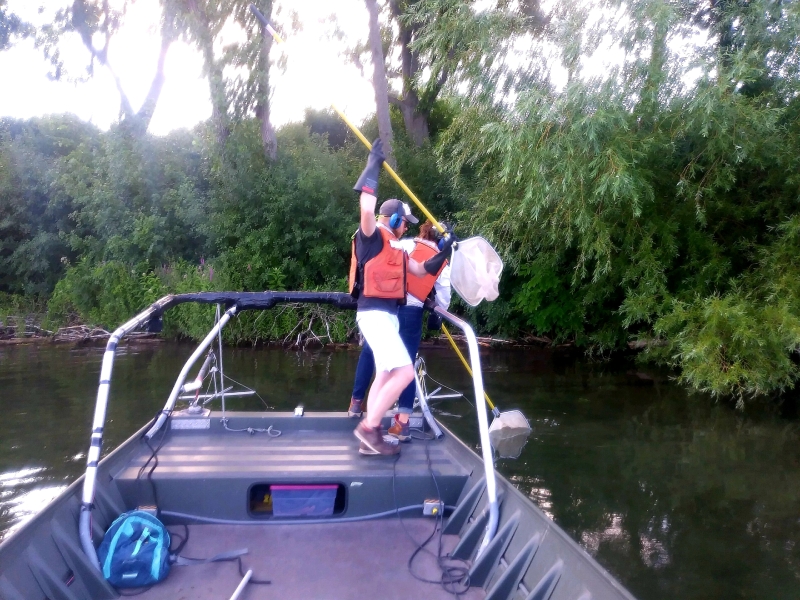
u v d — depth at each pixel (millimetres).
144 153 15773
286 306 13188
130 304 13555
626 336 11992
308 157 15953
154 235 14719
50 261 17109
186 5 15562
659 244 9984
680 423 7574
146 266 14344
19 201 17141
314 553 2686
